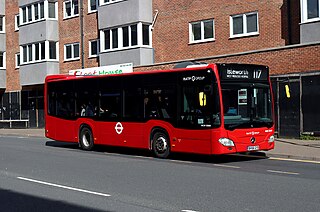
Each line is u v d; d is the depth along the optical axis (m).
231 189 9.61
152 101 15.84
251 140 14.17
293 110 19.45
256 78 14.62
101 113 17.94
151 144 15.96
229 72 14.02
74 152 17.98
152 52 27.44
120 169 12.87
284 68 19.58
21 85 35.72
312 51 18.64
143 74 16.16
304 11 19.78
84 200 8.77
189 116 14.52
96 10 31.48
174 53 26.39
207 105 13.94
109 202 8.54
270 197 8.74
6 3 38.81
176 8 26.28
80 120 18.88
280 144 17.91
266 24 22.27
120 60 28.08
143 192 9.43
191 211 7.69
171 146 15.14
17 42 37.88
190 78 14.51
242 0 23.25
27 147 20.25
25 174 12.14
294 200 8.45
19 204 8.54
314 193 9.11
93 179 11.16
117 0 28.33
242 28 23.41
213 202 8.36
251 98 14.41
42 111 35.47
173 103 15.07
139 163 14.26
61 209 8.08
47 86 20.64
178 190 9.59
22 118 37.19
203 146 14.08
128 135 16.70
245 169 12.71
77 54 33.09
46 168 13.23
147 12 27.39
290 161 14.45
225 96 13.84
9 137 27.69
